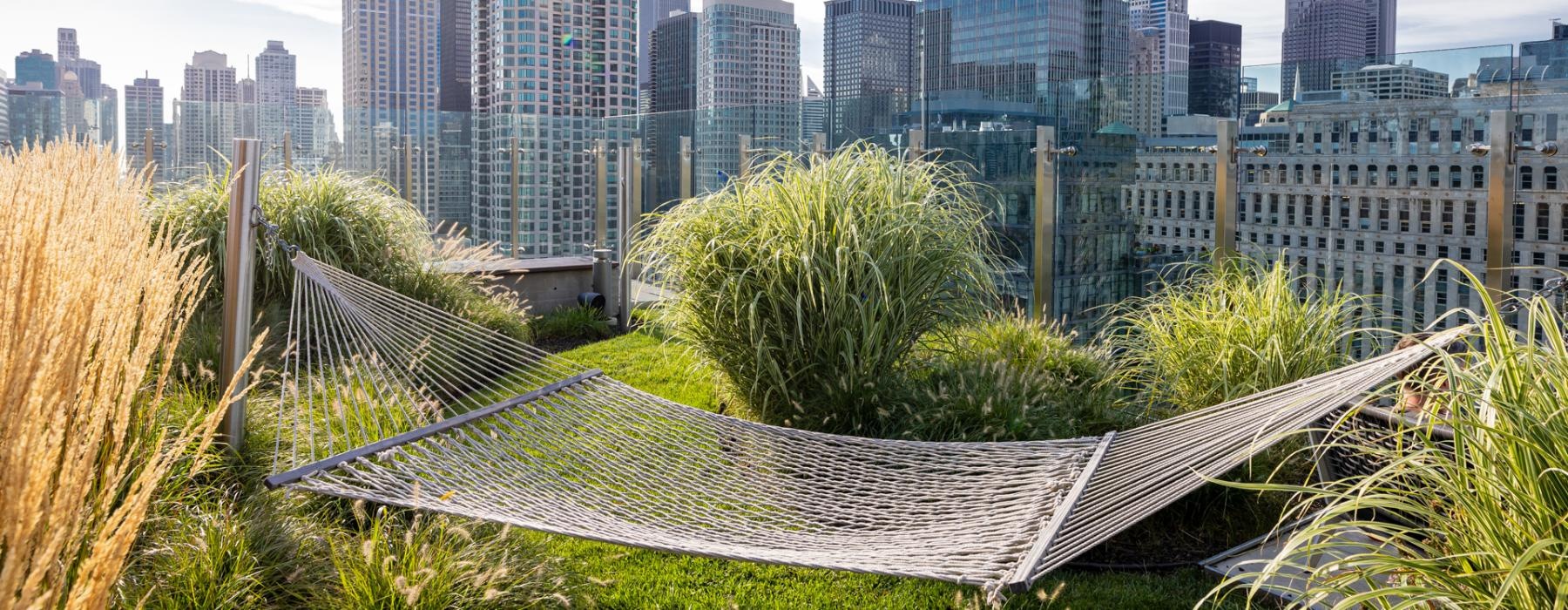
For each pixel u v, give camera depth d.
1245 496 3.91
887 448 3.63
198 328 5.09
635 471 3.45
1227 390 4.34
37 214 1.49
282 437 3.75
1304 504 2.16
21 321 1.32
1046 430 4.30
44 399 1.30
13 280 1.35
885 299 4.66
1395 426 3.18
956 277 5.16
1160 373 4.84
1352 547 3.38
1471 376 2.03
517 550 3.12
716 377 5.26
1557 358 1.99
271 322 5.59
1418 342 3.35
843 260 4.75
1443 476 2.19
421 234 7.50
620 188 8.40
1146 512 2.63
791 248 4.84
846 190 5.07
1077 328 6.32
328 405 4.25
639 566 3.58
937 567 2.45
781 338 4.83
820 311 4.80
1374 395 2.38
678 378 6.23
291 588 2.77
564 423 3.85
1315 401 2.88
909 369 5.02
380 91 152.12
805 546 2.79
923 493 3.23
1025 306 6.66
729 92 60.50
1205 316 4.69
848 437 3.74
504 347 4.62
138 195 2.23
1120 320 6.05
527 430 3.77
